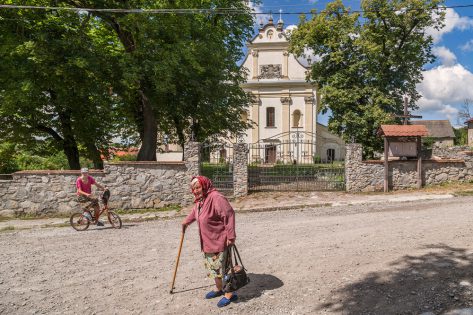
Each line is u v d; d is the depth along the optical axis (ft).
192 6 54.90
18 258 23.54
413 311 13.29
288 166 52.80
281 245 23.45
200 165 44.45
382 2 68.44
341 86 73.56
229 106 73.20
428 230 24.95
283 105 136.36
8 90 45.88
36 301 16.34
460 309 13.04
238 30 75.20
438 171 46.98
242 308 14.56
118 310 15.05
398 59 71.82
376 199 41.11
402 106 74.08
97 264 21.42
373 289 15.39
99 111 61.62
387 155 45.98
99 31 62.64
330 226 28.50
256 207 39.88
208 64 59.88
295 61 136.05
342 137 74.79
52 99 56.90
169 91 53.36
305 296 15.30
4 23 47.06
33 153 68.08
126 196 43.11
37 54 43.70
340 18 74.95
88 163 90.63
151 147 56.39
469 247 20.18
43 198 41.47
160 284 17.69
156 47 50.72
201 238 15.16
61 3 48.39
